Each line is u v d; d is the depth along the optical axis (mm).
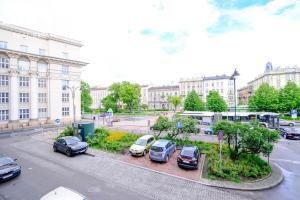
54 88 41312
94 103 131000
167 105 99000
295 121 40562
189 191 10562
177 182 11664
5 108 35031
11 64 35031
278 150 19078
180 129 19312
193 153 13859
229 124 14297
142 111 82438
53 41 41469
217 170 12344
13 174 11961
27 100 37688
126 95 70375
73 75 44875
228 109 53219
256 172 12086
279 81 70750
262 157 16594
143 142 17578
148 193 10320
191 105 57438
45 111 40625
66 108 43656
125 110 77750
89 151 18188
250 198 9852
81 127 21875
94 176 12555
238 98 114375
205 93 84125
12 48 35812
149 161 15391
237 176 12000
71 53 44906
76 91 45500
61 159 16141
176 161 15297
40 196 9992
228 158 14312
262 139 12859
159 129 20188
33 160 15914
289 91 47344
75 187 10977
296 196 10133
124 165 14578
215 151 16297
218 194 10242
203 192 10453
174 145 17484
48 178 12203
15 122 35531
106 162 15273
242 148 14211
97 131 24172
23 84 37156
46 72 40500
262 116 31594
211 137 24781
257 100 50531
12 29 35781
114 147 18422
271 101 48406
